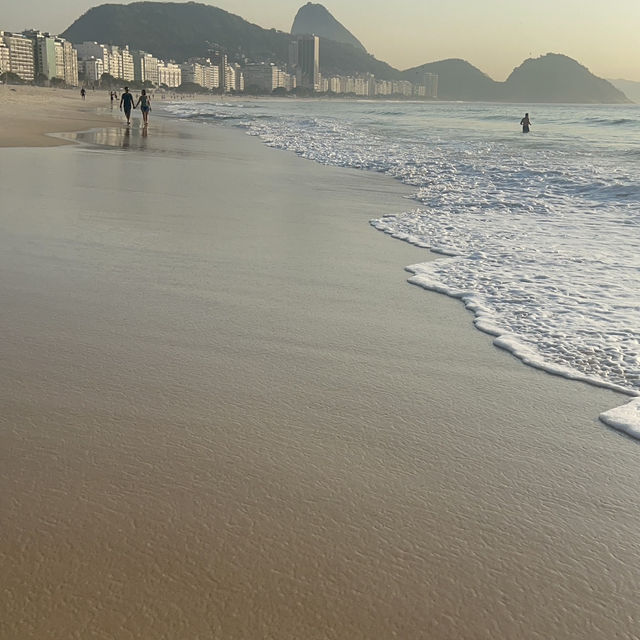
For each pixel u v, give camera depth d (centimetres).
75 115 3619
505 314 451
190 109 7675
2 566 189
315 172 1302
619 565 200
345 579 189
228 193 959
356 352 376
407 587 187
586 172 1290
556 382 344
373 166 1466
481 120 4594
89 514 215
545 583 191
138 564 192
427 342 397
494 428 291
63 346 364
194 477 240
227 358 358
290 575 190
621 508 231
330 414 297
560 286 519
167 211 788
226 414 292
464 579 191
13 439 263
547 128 3447
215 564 193
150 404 298
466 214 871
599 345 394
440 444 274
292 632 169
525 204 952
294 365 353
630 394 330
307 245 648
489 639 169
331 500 229
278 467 249
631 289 510
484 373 353
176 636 166
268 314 436
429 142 2266
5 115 2959
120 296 458
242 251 610
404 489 238
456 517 222
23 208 761
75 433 269
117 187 958
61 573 187
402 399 317
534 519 223
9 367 333
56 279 490
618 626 175
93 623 169
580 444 279
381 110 8725
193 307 442
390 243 675
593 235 729
